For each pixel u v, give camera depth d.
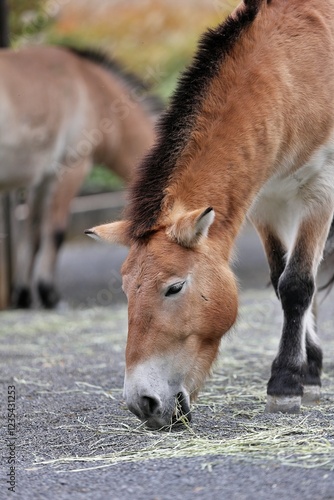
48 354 15.53
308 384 11.26
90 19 32.16
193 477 8.02
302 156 10.90
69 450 9.45
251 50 10.63
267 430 9.67
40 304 21.55
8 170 19.94
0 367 14.34
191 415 10.17
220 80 10.36
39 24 23.58
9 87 19.58
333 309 20.09
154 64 31.30
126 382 9.17
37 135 20.22
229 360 14.36
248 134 10.20
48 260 21.53
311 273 10.98
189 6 32.56
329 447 8.70
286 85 10.63
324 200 11.07
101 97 21.88
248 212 10.70
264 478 7.83
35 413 11.16
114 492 7.80
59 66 20.94
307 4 11.35
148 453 8.93
